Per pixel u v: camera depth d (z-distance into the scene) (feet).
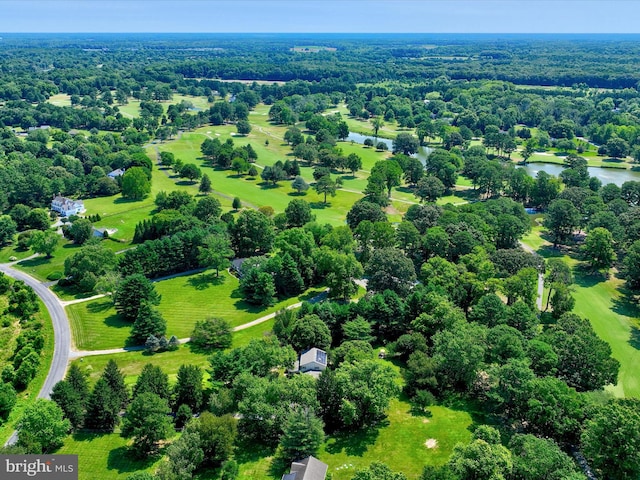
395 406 311.68
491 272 431.02
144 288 424.05
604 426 242.37
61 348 379.96
